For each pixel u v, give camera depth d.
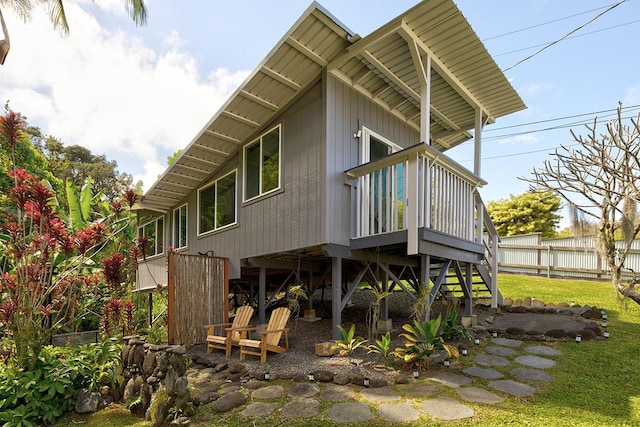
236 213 7.71
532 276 11.29
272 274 9.57
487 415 3.16
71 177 21.72
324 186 5.66
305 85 6.18
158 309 10.09
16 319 4.68
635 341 4.99
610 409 3.22
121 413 4.34
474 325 6.03
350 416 3.29
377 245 5.49
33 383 4.39
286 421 3.33
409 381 4.00
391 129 7.33
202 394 4.04
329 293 10.89
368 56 5.58
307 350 5.36
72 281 5.72
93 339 7.57
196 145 7.40
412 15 4.79
